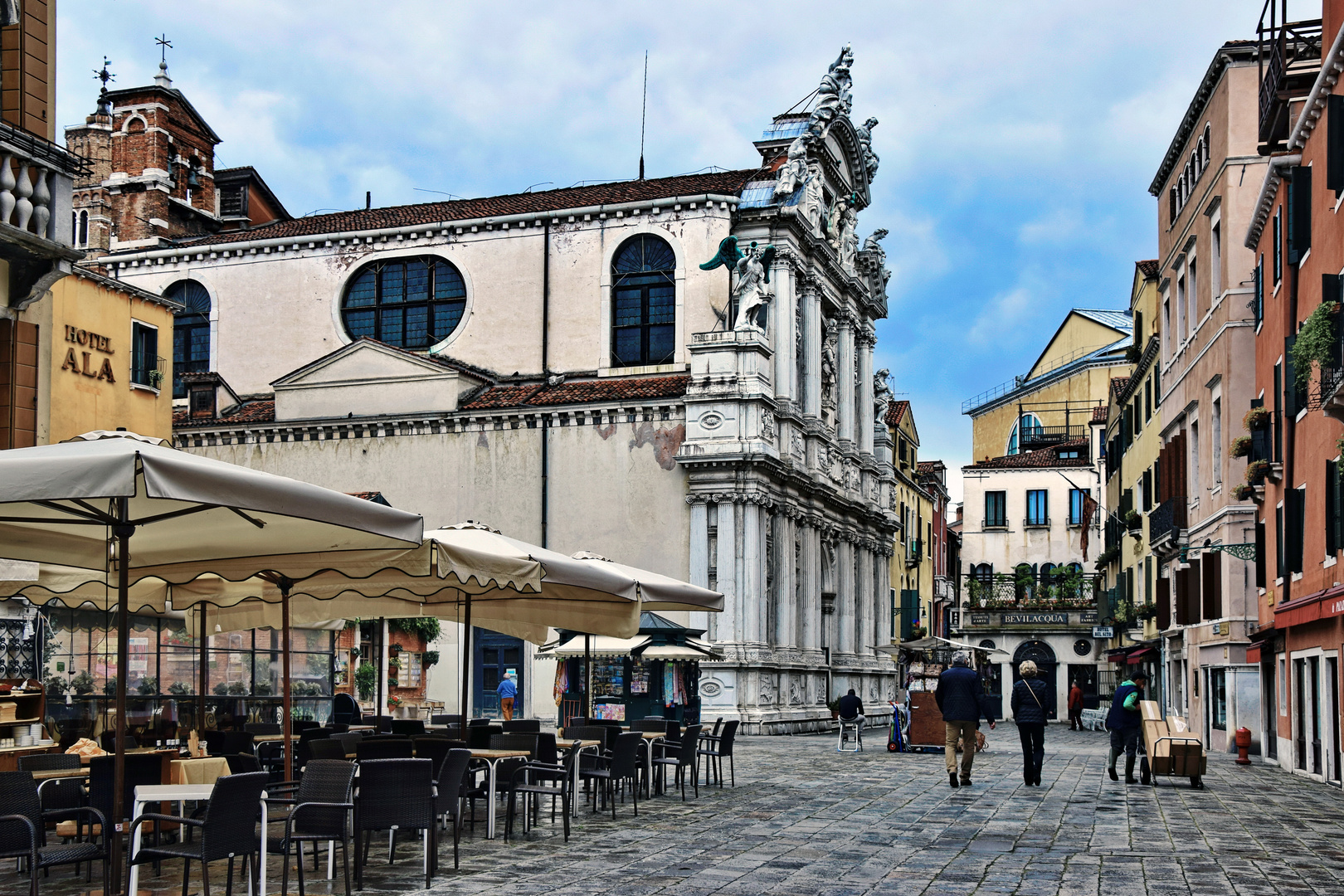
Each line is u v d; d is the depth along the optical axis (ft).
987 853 50.96
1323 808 69.21
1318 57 95.81
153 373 101.60
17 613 75.51
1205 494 126.93
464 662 64.28
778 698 153.99
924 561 258.57
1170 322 148.87
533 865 47.11
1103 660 238.27
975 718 78.69
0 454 35.35
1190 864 48.78
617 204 162.71
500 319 166.40
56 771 46.83
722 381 148.87
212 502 35.96
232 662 97.91
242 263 176.55
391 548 47.75
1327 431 84.53
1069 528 263.08
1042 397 284.00
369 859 48.88
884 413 206.80
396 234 170.40
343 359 161.48
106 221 189.06
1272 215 102.89
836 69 185.68
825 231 178.60
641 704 122.31
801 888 42.83
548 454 153.99
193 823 35.86
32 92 70.64
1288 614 94.43
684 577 148.77
